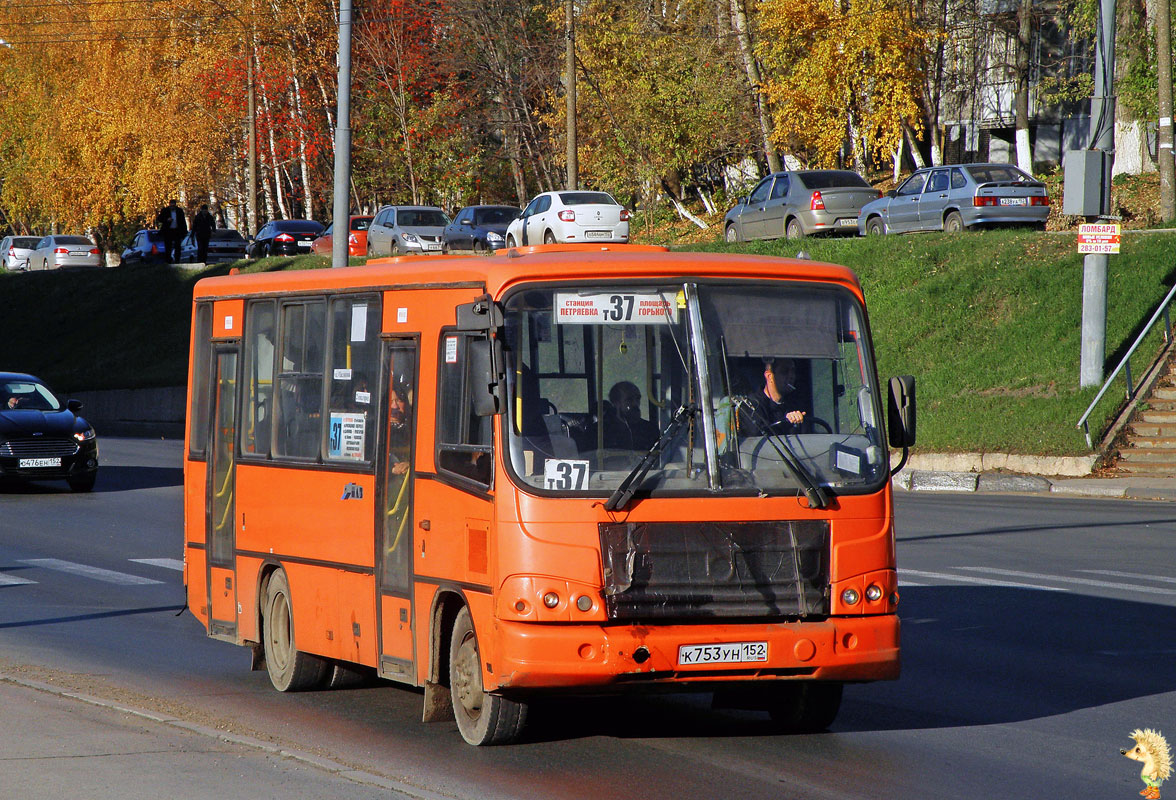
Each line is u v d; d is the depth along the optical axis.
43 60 154.62
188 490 21.22
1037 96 88.75
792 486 14.06
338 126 48.44
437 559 14.85
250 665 20.25
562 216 69.69
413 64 108.88
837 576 14.04
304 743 14.98
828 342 14.71
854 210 65.94
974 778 13.47
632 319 14.22
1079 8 74.44
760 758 14.26
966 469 46.84
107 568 29.78
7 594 26.38
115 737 14.44
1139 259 54.19
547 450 13.66
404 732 15.60
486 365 13.90
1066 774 13.65
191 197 141.38
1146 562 29.22
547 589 13.34
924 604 24.52
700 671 13.45
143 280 107.12
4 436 43.44
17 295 111.19
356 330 16.94
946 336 54.16
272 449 18.69
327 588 17.20
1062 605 24.27
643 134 86.44
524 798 12.65
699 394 14.12
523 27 106.31
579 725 15.91
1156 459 44.31
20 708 15.77
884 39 72.00
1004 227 61.66
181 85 126.94
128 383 92.19
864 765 13.96
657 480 13.77
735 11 86.06
